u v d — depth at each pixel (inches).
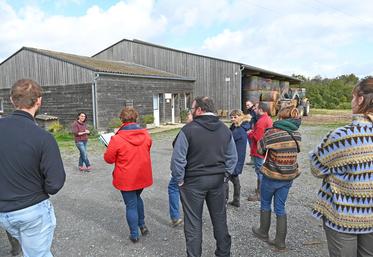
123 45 1080.2
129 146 136.6
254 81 940.6
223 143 115.5
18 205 78.8
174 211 157.6
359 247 78.2
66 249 136.3
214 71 914.7
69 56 802.8
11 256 130.6
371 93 72.3
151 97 773.9
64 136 578.2
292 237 144.2
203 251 132.8
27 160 78.0
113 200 203.6
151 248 136.7
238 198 183.9
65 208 188.5
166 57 997.2
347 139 72.2
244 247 135.1
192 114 119.3
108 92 651.5
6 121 80.1
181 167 111.3
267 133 130.6
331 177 77.5
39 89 84.4
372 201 72.5
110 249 136.1
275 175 128.0
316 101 1764.3
